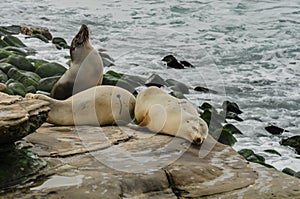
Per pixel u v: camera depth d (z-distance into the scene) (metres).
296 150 20.81
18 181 11.34
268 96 28.61
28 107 12.27
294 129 23.77
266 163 19.27
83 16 50.88
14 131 11.46
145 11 53.72
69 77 20.45
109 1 59.31
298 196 11.64
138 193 11.37
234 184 12.15
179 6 56.09
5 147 12.20
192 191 11.76
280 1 59.12
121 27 45.78
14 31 39.50
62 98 20.52
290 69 34.84
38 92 24.22
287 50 39.81
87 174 11.80
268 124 24.05
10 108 12.12
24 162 11.95
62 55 33.25
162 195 11.45
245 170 13.02
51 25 46.69
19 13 52.22
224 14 52.62
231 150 14.36
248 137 22.05
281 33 45.22
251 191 11.80
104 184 11.34
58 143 13.80
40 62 28.56
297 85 30.97
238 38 43.34
